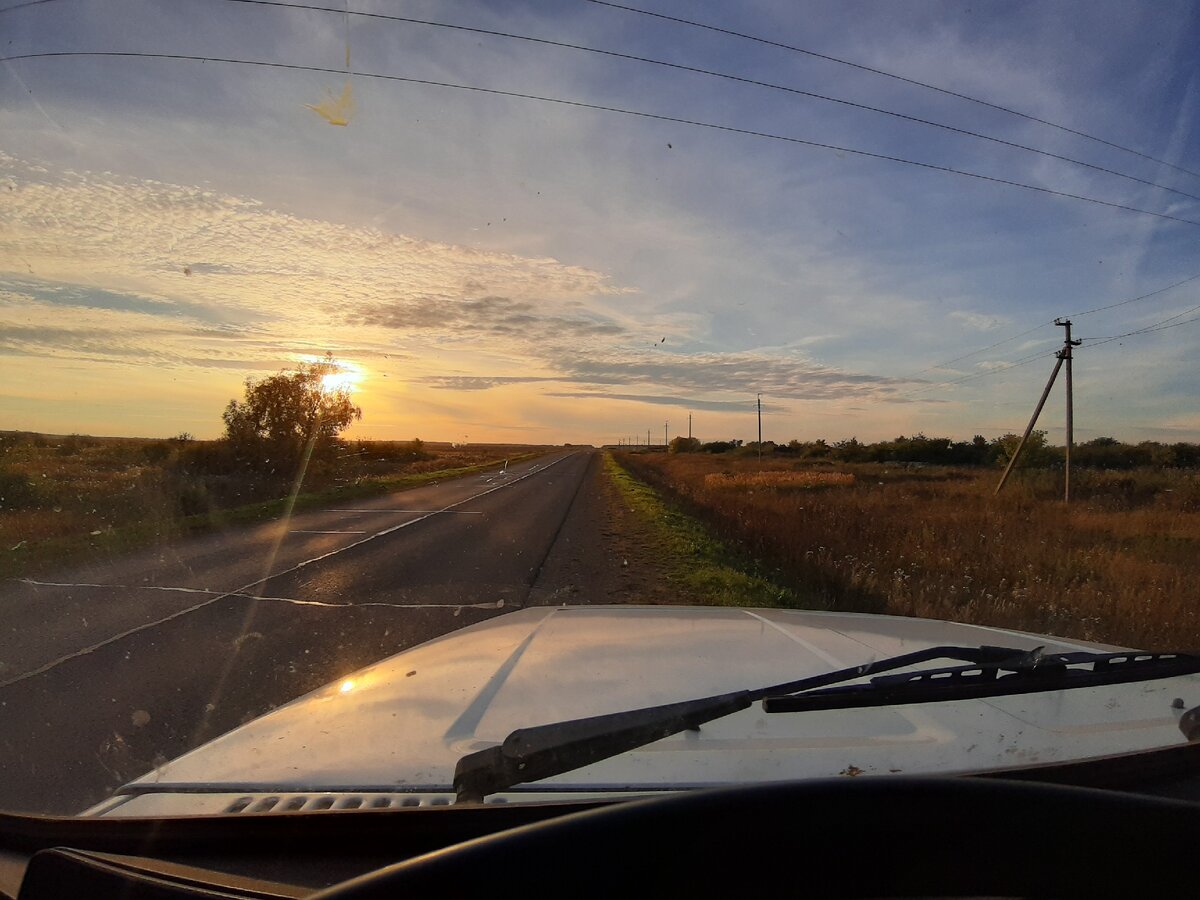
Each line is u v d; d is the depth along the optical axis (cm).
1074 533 1597
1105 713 217
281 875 155
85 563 1215
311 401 3023
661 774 176
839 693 202
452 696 234
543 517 2019
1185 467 4653
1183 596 885
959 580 1024
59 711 526
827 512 1853
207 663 646
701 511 2262
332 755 195
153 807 178
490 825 156
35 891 154
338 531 1669
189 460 2852
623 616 363
